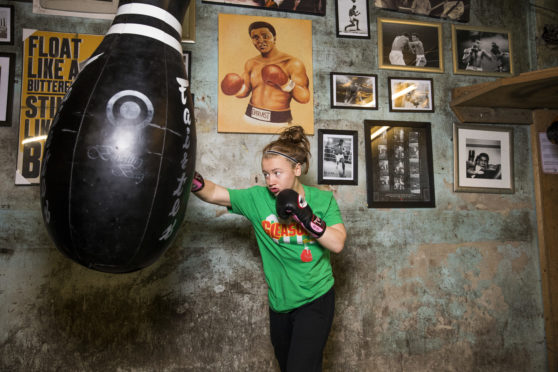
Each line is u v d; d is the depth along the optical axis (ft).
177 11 3.82
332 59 8.17
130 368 6.86
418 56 8.53
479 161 8.59
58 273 6.82
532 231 8.70
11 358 6.56
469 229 8.41
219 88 7.59
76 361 6.72
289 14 8.09
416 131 8.37
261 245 5.38
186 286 7.17
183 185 3.55
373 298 7.80
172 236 3.65
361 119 8.17
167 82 3.45
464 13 8.86
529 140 8.96
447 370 7.93
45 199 3.26
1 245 6.70
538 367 8.29
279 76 7.83
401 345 7.79
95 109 3.16
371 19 8.44
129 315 6.93
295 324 4.84
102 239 3.13
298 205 4.27
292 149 4.76
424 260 8.11
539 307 8.49
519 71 9.02
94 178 3.05
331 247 4.53
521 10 9.09
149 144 3.20
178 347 7.04
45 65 7.09
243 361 7.22
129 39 3.47
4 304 6.62
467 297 8.21
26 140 6.92
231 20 7.76
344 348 7.57
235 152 7.59
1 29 7.03
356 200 7.96
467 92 8.30
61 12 7.19
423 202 8.19
